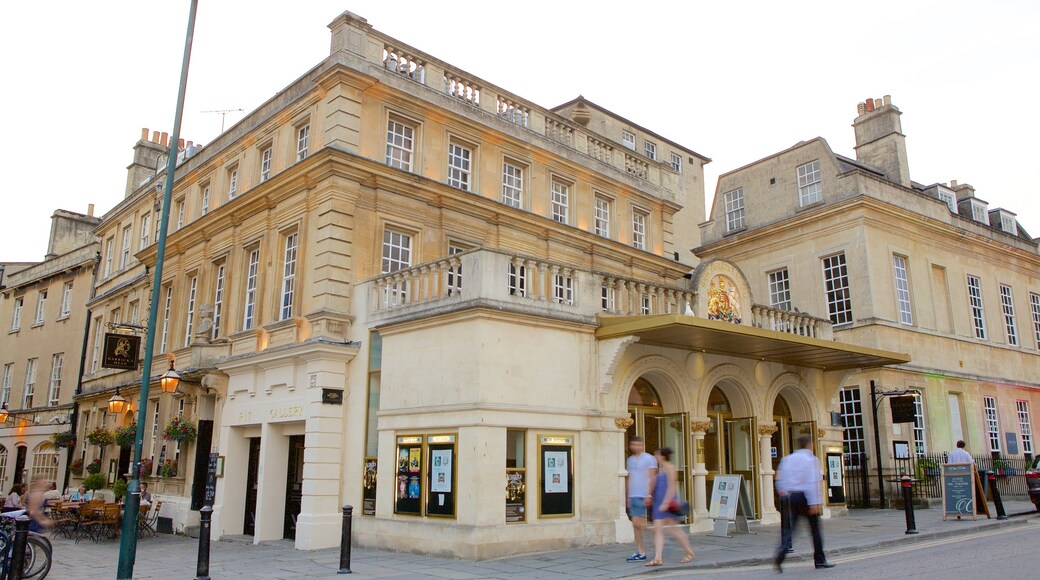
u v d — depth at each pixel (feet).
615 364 47.09
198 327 61.67
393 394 47.24
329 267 50.90
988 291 92.12
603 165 73.20
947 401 80.64
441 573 35.22
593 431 46.55
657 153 106.93
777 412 62.34
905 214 81.92
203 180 71.87
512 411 42.52
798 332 61.72
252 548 48.16
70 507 56.54
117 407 68.08
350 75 53.88
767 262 88.43
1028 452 89.10
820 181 84.02
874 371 73.67
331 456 48.65
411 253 56.70
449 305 44.60
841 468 63.52
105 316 91.50
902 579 28.04
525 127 66.33
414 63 60.23
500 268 44.01
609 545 44.78
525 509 42.32
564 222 69.31
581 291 48.08
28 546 33.91
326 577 34.83
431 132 59.16
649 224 78.28
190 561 42.39
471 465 40.81
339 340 50.62
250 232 61.98
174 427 61.36
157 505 59.06
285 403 51.98
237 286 62.08
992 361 88.69
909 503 45.96
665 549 41.65
